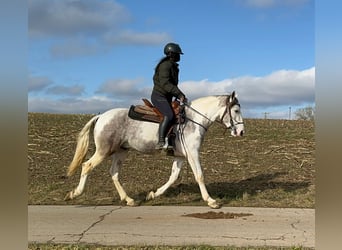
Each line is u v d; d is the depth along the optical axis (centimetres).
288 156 1633
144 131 903
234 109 916
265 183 1181
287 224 734
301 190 1088
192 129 905
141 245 584
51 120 2720
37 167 1388
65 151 1716
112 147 912
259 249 561
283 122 2881
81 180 916
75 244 589
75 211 850
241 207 899
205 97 938
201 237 639
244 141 2002
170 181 958
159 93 898
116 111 931
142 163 1482
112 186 1134
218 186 1142
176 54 891
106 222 748
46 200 962
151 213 834
